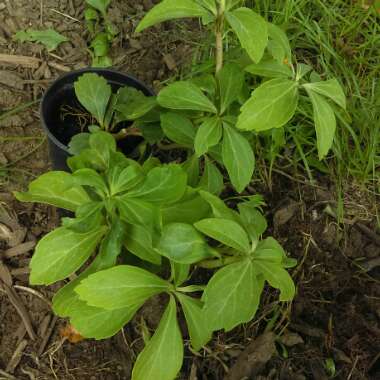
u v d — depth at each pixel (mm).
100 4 643
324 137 392
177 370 368
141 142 491
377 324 503
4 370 466
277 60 409
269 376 470
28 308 495
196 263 422
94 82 476
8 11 649
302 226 547
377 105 585
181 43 653
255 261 365
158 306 495
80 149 454
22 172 561
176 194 371
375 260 538
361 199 571
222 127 421
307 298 513
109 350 482
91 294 350
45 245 376
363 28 654
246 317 351
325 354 488
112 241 374
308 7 649
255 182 564
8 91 604
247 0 638
